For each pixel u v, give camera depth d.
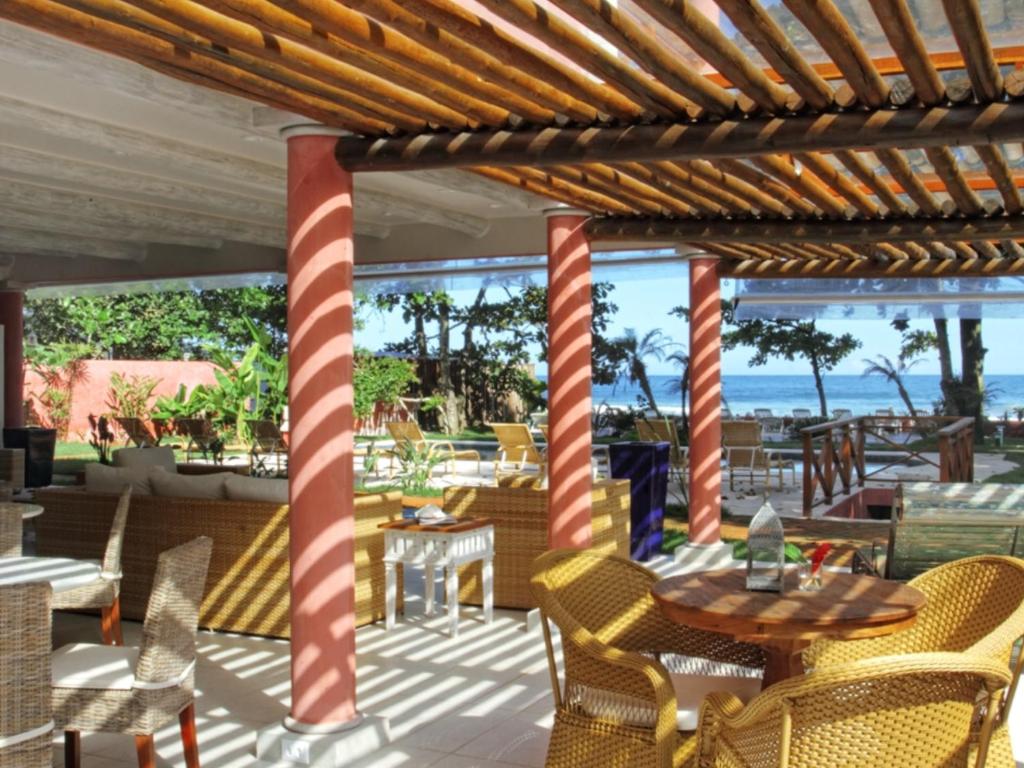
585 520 6.59
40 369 22.61
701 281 8.65
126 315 25.33
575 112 3.80
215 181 7.61
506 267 9.98
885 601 3.41
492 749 4.37
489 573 6.46
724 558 8.72
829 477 11.85
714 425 8.73
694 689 3.63
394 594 6.34
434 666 5.58
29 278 12.57
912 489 5.69
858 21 4.01
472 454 15.15
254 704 4.99
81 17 2.88
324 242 4.30
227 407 17.44
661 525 9.13
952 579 3.71
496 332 28.27
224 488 6.41
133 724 3.59
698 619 3.33
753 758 2.89
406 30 2.88
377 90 3.66
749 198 5.58
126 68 4.16
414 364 27.09
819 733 2.69
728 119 3.80
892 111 3.62
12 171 7.24
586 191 5.89
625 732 3.38
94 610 6.82
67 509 6.81
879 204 6.11
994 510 5.47
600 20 2.75
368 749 4.32
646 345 26.94
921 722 2.71
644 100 3.60
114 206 8.35
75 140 6.35
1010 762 3.33
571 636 3.38
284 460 16.38
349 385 4.37
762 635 3.22
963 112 3.53
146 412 20.91
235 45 3.07
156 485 6.62
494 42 3.00
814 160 4.55
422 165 4.21
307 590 4.30
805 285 10.09
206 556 3.88
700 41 2.97
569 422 6.56
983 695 3.29
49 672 3.20
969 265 7.93
